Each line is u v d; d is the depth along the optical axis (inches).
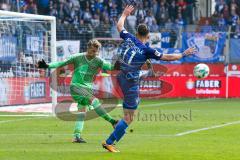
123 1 3122.5
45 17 1856.5
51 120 1680.6
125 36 1074.1
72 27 2726.4
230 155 1037.2
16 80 2144.4
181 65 2659.9
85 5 3122.5
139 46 1055.0
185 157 1010.7
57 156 1019.3
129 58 1056.2
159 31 2753.4
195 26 2834.6
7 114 1876.2
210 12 3304.6
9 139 1263.5
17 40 2134.6
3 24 2102.6
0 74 2110.0
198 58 2684.5
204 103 2340.1
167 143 1199.6
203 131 1409.9
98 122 1611.7
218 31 2822.3
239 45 2711.6
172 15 3159.5
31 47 2146.9
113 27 2758.4
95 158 996.6
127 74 1060.5
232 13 3159.5
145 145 1168.2
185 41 2704.2
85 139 1272.1
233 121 1657.2
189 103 2341.3
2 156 1019.3
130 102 1062.4
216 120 1684.3
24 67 2159.2
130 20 2967.5
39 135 1336.1
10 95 2130.9
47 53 2119.8
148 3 3112.7
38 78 2212.1
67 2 3100.4
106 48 2605.8
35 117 1776.6
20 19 1926.7
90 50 1261.1
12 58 2129.7
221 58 2679.6
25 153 1055.6
